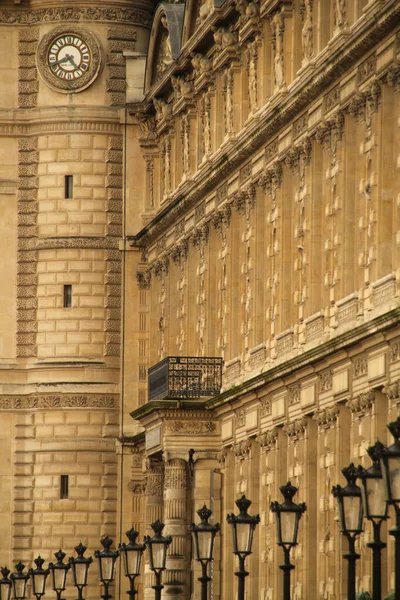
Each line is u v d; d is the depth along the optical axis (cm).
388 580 16175
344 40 17675
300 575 18738
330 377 18012
